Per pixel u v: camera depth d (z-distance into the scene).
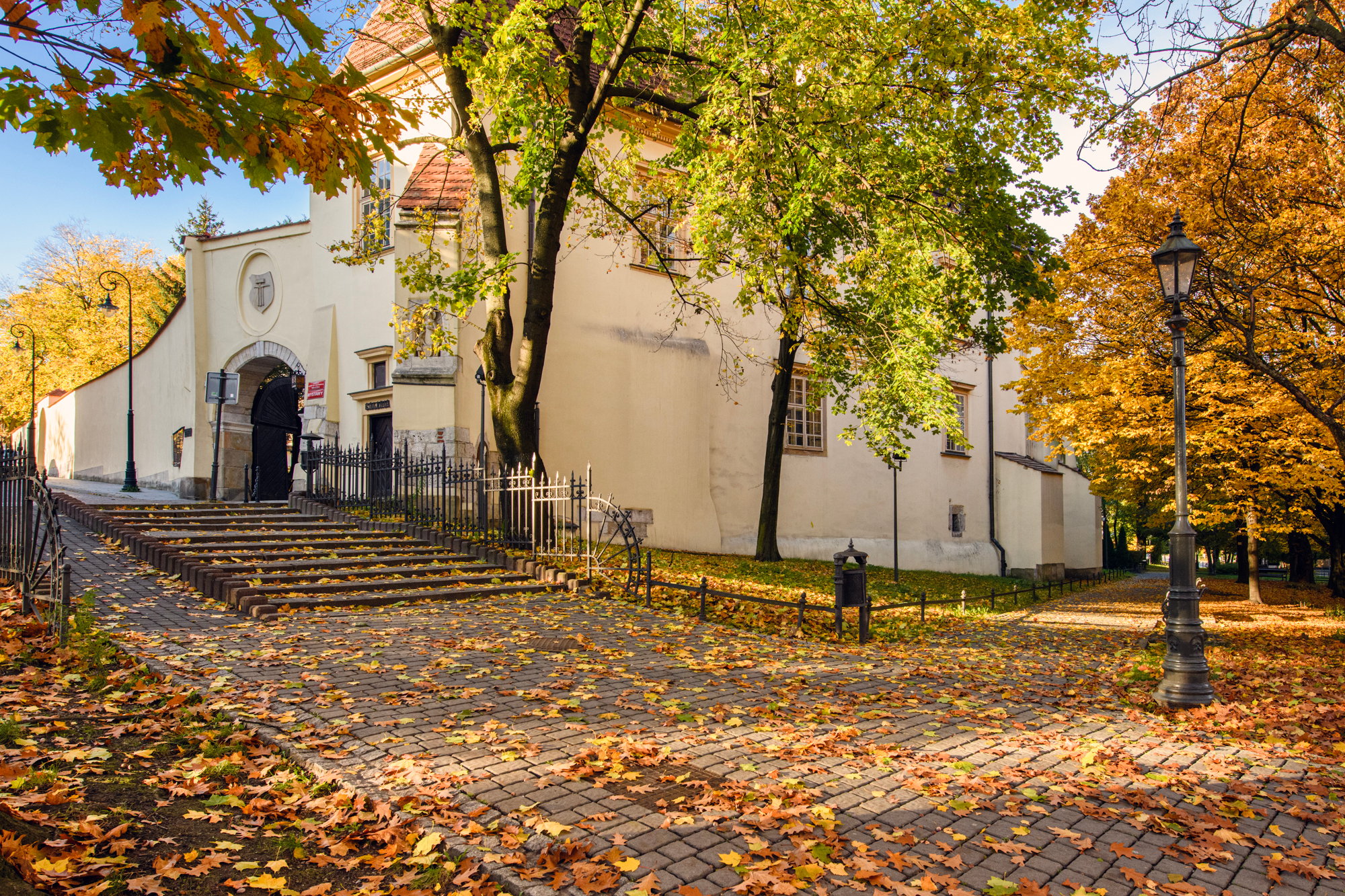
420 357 16.00
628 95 14.84
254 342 20.20
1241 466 16.61
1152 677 8.52
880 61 11.59
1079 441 16.36
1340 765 5.43
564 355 17.72
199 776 4.43
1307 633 13.94
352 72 3.43
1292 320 11.77
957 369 26.64
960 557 25.98
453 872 3.51
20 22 2.94
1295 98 10.16
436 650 7.89
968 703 6.98
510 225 17.23
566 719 5.76
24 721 5.09
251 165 3.54
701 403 19.98
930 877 3.54
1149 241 12.75
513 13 12.09
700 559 17.39
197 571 10.21
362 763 4.71
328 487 15.60
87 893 3.14
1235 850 4.01
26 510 8.07
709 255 12.31
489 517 13.95
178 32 3.05
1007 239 13.91
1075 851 3.91
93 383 28.06
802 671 8.05
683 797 4.34
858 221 14.16
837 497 22.75
